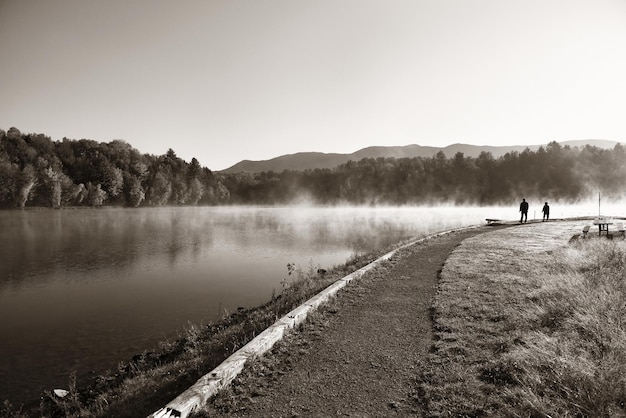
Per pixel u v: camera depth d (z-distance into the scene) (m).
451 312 7.28
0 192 69.75
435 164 127.81
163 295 14.59
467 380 4.57
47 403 6.71
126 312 12.47
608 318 5.71
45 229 42.81
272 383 4.82
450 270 11.42
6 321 11.66
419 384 4.64
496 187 111.00
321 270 15.85
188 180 121.81
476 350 5.43
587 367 4.31
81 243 30.84
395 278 10.94
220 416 4.09
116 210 87.56
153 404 4.63
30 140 89.38
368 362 5.34
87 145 103.00
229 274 18.56
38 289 15.81
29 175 71.50
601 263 10.05
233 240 32.66
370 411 4.11
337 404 4.28
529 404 3.89
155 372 6.19
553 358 4.65
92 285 16.47
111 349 9.45
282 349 5.88
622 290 7.41
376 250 19.62
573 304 6.60
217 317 11.72
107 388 6.70
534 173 108.31
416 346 5.82
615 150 107.06
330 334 6.53
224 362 5.09
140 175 103.12
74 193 80.56
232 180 159.88
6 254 25.33
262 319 8.14
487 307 7.38
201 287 15.85
